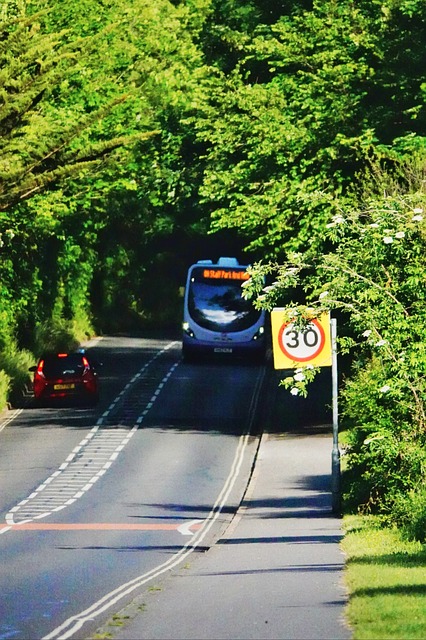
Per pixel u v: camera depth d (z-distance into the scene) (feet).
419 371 191.83
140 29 438.81
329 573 136.98
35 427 351.46
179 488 265.54
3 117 116.78
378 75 329.72
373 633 90.38
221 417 367.25
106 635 97.66
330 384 415.44
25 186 116.88
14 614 121.29
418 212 193.47
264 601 114.83
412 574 128.36
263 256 339.16
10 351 433.07
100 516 229.86
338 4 356.59
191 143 469.98
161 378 442.50
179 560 172.65
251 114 348.38
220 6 458.50
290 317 204.03
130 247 611.88
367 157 290.97
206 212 475.72
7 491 261.44
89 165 119.24
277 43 352.28
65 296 553.64
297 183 323.57
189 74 456.45
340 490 223.10
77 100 351.05
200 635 96.58
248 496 253.65
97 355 508.53
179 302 648.38
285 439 329.93
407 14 321.11
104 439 331.16
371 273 200.23
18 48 118.32
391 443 194.49
